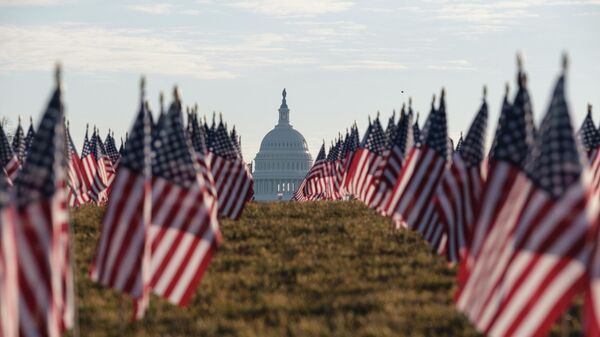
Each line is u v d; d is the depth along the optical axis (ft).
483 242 257.75
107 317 332.60
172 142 303.68
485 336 298.97
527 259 233.76
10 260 231.09
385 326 311.27
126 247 281.13
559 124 232.32
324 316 332.19
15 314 236.22
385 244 496.23
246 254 481.87
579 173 231.09
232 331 314.14
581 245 229.86
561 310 230.27
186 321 328.90
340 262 450.71
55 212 241.96
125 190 281.33
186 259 302.25
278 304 352.90
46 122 243.19
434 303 349.61
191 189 303.48
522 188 250.98
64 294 266.36
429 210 402.11
